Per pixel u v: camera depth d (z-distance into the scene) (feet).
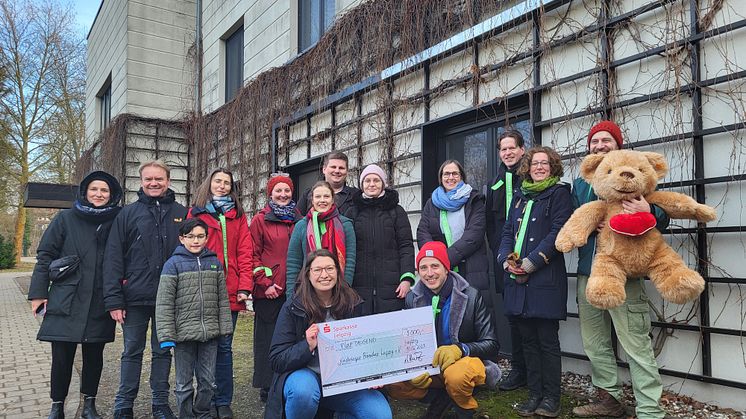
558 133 13.37
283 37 28.53
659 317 11.20
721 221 10.36
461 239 11.00
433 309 9.64
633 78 11.87
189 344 9.89
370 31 20.03
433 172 17.51
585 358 12.39
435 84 17.40
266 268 11.60
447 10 16.56
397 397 9.68
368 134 20.49
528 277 9.96
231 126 32.07
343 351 8.48
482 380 8.71
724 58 10.39
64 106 68.69
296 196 26.11
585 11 12.84
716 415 9.98
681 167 10.94
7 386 13.92
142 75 39.91
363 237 11.28
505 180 11.90
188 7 42.29
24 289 43.29
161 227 10.74
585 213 9.14
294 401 8.13
